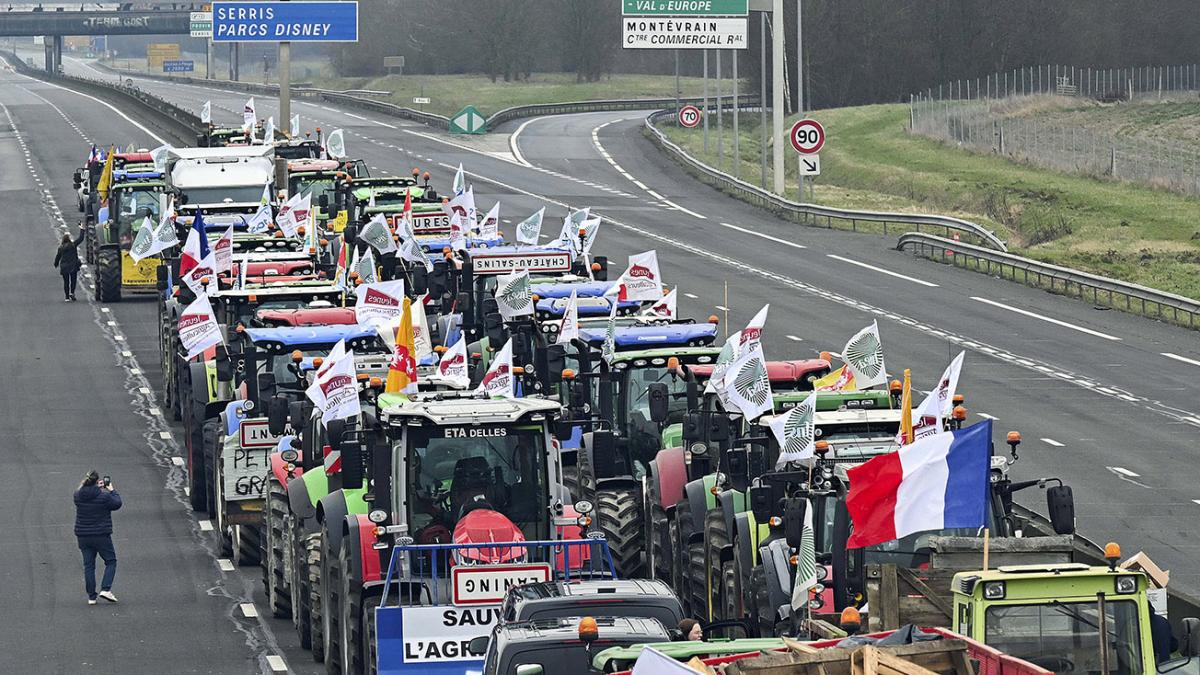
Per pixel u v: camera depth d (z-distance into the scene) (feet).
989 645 132.77
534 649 145.07
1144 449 315.78
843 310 462.19
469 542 173.99
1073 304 479.00
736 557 188.03
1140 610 134.51
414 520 179.01
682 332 242.78
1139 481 292.61
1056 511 166.71
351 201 475.31
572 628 148.25
